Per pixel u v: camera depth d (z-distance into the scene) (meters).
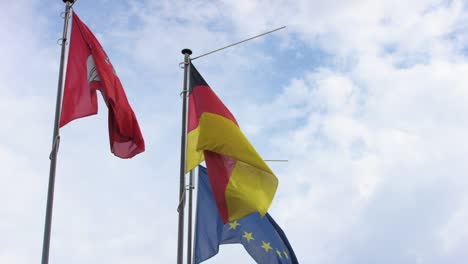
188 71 17.75
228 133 16.45
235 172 16.19
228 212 15.63
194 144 17.44
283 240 20.11
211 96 17.22
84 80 15.98
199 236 17.55
